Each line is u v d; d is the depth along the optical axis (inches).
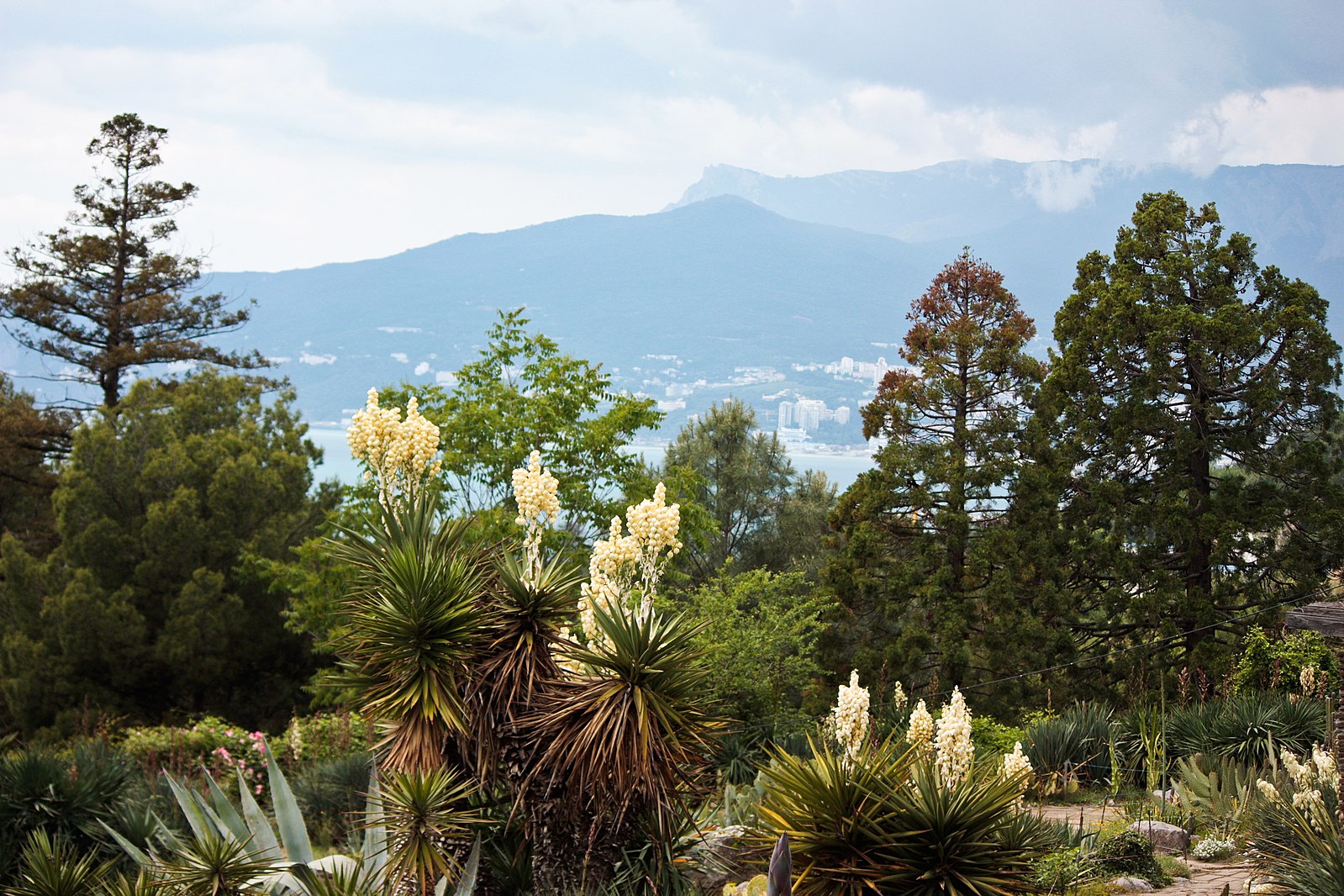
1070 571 1003.3
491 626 318.7
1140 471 1011.3
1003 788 271.3
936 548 1007.0
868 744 311.1
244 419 1171.9
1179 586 925.2
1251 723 572.4
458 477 765.3
